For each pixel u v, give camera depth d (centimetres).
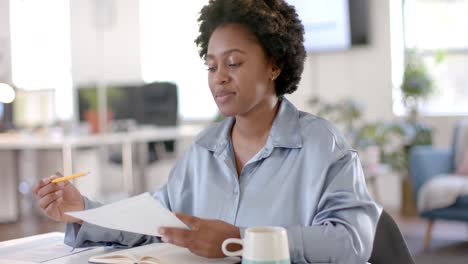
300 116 142
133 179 688
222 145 143
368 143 551
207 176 144
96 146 586
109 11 788
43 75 818
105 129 600
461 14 614
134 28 797
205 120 768
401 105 622
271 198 134
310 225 131
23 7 816
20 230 542
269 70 138
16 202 606
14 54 813
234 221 136
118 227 120
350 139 561
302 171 134
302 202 133
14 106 643
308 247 119
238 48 132
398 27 623
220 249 116
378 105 629
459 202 446
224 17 135
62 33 818
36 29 819
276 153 137
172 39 782
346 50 635
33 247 148
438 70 621
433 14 620
